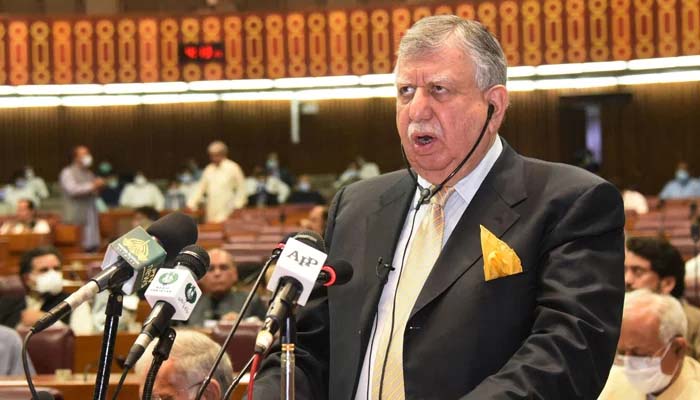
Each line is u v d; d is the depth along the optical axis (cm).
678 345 372
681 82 2214
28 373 203
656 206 1802
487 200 247
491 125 250
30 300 752
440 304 238
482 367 231
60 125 2327
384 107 2312
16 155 2319
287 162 2323
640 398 380
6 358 572
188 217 238
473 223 245
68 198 1565
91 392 505
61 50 2041
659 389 376
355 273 254
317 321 259
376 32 2003
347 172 2200
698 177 2209
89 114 2330
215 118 2330
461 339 232
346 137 2323
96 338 632
